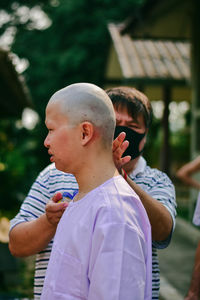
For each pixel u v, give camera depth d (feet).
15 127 60.49
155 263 7.04
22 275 22.71
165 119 45.24
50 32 68.18
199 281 8.32
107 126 5.46
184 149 80.33
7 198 32.55
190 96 51.65
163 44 38.93
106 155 5.52
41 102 68.39
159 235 6.61
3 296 17.62
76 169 5.53
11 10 74.38
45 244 6.55
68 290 5.18
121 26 39.17
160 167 45.65
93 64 64.18
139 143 7.14
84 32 64.44
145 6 27.27
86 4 65.36
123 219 5.08
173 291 18.07
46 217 6.27
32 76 66.85
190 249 26.45
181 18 29.32
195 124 30.17
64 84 66.39
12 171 34.27
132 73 33.53
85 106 5.38
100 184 5.43
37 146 68.49
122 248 4.95
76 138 5.40
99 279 4.89
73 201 5.61
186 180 11.90
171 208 6.91
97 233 5.04
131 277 4.94
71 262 5.21
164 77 33.81
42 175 7.31
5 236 21.90
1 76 23.04
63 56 64.03
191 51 30.01
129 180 6.23
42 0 73.10
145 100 7.32
